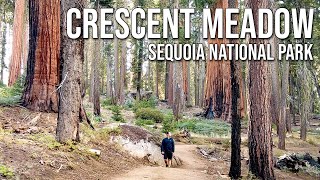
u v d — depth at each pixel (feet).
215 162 65.36
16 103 50.90
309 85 98.17
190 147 77.05
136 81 161.89
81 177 30.42
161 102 165.89
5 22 164.04
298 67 99.25
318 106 189.98
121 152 48.47
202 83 189.78
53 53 52.26
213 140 87.71
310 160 66.74
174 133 89.51
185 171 44.24
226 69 119.85
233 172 42.47
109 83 167.73
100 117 85.76
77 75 38.04
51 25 52.60
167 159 53.31
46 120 47.85
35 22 52.65
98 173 34.06
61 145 35.55
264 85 40.81
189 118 119.03
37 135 38.19
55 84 52.16
